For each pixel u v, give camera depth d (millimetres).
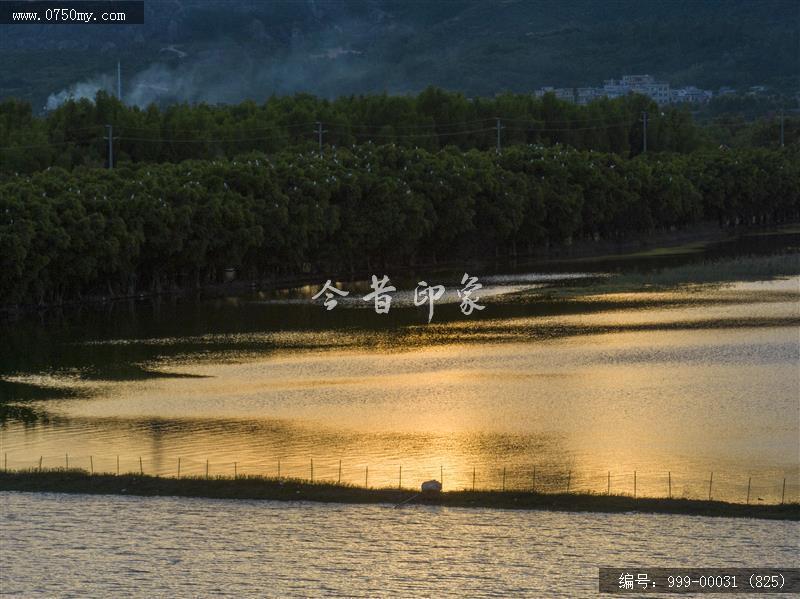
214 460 74125
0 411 90750
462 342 120062
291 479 68000
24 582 53938
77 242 161250
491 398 91438
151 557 56750
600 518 60938
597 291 162125
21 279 156250
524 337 122125
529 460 72938
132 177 192500
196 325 140125
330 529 60125
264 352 117438
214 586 53375
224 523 61156
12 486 67375
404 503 63875
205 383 100938
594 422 82500
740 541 57156
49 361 115000
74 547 58031
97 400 94500
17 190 163125
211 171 192875
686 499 63094
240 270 196875
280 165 199750
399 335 126500
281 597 52125
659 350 110812
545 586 52688
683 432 78938
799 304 141250
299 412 87875
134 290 178750
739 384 93750
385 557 56344
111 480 68062
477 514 61969
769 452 73500
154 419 86562
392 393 94438
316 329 133250
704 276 176625
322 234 198375
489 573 54250
